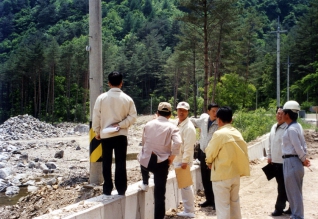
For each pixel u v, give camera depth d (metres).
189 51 53.44
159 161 5.95
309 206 7.81
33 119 43.12
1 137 33.62
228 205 5.55
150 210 6.68
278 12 160.62
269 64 84.25
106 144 6.04
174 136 6.01
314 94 68.88
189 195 6.83
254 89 49.84
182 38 49.66
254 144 14.12
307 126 27.73
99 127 6.11
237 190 5.68
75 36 137.75
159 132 6.03
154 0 199.75
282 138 6.52
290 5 162.38
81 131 43.31
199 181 8.94
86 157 22.27
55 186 9.59
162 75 101.44
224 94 46.41
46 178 16.27
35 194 9.33
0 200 12.68
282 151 6.53
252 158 13.45
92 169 8.06
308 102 67.00
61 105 82.94
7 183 15.21
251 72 65.31
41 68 76.44
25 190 14.24
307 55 75.94
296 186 6.33
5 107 92.12
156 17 165.12
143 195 6.46
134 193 6.23
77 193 8.15
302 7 156.88
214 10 34.22
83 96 81.81
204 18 33.78
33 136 36.66
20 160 20.69
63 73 85.25
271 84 80.50
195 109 54.16
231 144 5.50
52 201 8.48
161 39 141.88
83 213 5.04
